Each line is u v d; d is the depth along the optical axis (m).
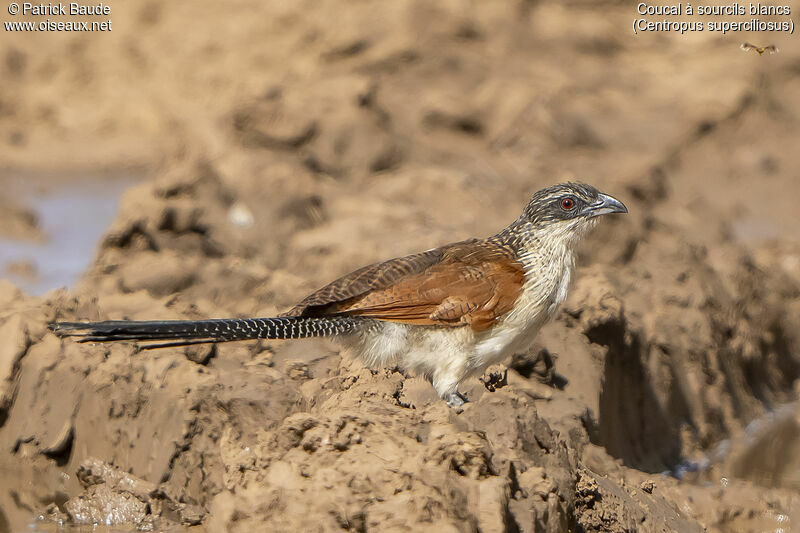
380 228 16.05
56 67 32.97
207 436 9.93
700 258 15.77
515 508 7.94
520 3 30.27
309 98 21.44
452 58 27.84
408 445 8.05
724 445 13.48
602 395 11.71
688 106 26.42
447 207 18.22
